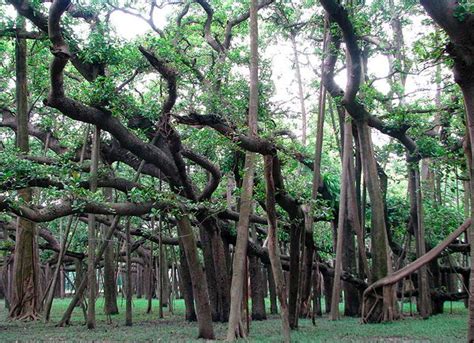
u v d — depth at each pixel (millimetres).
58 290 47531
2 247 23078
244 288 12766
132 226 25609
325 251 21422
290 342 11320
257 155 13578
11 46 20172
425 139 17797
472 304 9734
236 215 17281
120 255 28250
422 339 12500
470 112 9742
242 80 15289
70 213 11227
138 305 33531
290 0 20922
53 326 16969
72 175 12133
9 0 14719
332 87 19188
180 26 18875
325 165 24859
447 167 16172
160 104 13523
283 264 20891
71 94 15641
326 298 23000
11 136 25250
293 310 14781
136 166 16594
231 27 19172
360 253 18188
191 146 15781
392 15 17750
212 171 14141
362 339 12570
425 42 16266
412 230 20828
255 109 11273
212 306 17391
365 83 18016
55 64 11141
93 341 12867
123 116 13875
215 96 13812
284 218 16469
